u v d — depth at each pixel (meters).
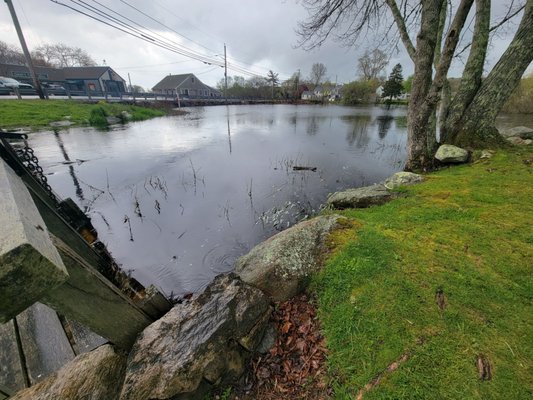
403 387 1.31
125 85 44.50
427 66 4.99
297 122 19.58
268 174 7.40
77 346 2.15
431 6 4.57
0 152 2.44
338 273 2.15
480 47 5.25
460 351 1.45
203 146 10.98
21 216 0.99
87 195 5.94
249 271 2.37
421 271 2.07
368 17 6.73
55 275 0.92
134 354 1.53
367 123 18.78
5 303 0.84
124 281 3.20
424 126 5.27
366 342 1.59
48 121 13.67
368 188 4.34
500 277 1.96
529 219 2.75
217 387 1.52
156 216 5.02
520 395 1.22
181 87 48.31
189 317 1.69
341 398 1.35
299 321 1.89
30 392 1.50
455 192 3.61
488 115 5.30
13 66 32.28
